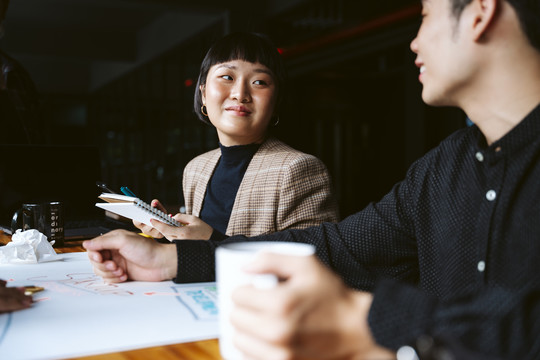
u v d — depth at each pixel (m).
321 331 0.45
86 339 0.66
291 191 1.47
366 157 11.09
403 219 1.00
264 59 1.64
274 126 1.80
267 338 0.44
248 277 0.48
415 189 0.97
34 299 0.85
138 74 11.88
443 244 0.89
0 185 1.84
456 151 0.91
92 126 13.13
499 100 0.74
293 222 1.45
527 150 0.74
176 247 1.00
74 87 13.74
